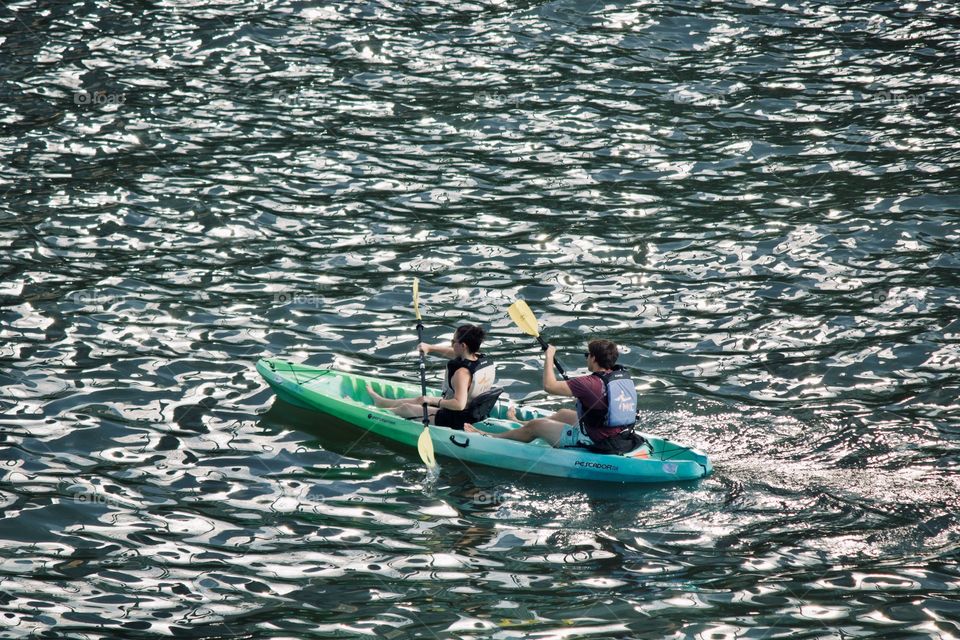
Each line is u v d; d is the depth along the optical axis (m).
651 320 40.94
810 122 59.34
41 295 41.44
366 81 65.06
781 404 34.84
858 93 62.94
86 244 45.88
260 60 67.62
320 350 38.69
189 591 25.88
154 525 28.53
